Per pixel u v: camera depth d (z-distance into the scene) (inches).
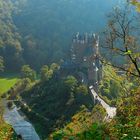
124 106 520.4
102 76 4023.1
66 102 4143.7
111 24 601.3
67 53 7317.9
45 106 4478.3
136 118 382.0
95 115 1070.4
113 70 749.9
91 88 4099.4
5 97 5684.1
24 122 4229.8
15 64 7500.0
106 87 3595.0
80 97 4023.1
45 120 4087.1
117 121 423.2
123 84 697.6
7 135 996.6
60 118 3885.3
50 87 4945.9
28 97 5280.5
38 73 7411.4
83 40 4960.6
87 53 4874.5
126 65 606.5
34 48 7869.1
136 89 599.5
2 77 7037.4
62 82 4630.9
